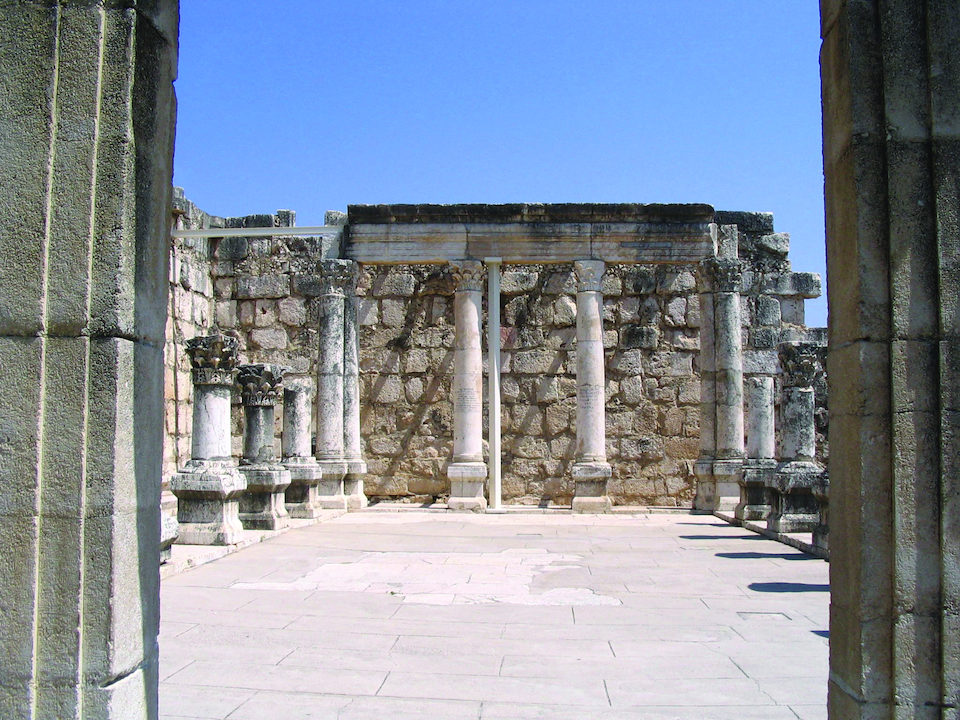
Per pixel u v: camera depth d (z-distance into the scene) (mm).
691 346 21812
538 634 8094
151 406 4664
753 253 22094
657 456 21594
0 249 4324
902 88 4531
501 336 21984
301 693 6344
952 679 4316
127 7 4441
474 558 12648
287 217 22016
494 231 19750
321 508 18453
